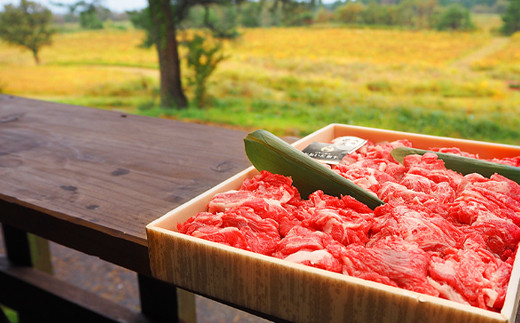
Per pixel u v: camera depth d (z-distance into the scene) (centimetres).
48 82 1002
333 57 791
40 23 1033
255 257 81
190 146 177
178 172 149
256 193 111
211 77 868
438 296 76
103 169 153
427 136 151
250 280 83
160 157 165
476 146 143
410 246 84
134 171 151
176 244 90
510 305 68
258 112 757
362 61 764
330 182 110
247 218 98
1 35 1027
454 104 652
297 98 780
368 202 107
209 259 87
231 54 877
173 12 805
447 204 103
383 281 77
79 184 141
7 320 196
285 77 829
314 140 154
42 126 209
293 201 110
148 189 136
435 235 88
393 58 742
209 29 852
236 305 88
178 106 837
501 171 118
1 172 152
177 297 178
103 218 117
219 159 162
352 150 139
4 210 135
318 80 795
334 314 77
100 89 949
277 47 839
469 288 75
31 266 234
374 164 133
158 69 998
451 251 85
